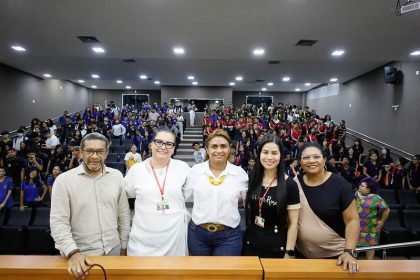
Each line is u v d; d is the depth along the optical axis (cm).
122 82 1578
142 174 186
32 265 119
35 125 879
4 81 938
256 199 173
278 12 413
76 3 395
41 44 603
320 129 991
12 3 396
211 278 116
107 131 978
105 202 168
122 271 115
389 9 395
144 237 176
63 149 712
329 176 178
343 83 1275
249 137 917
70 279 117
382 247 204
